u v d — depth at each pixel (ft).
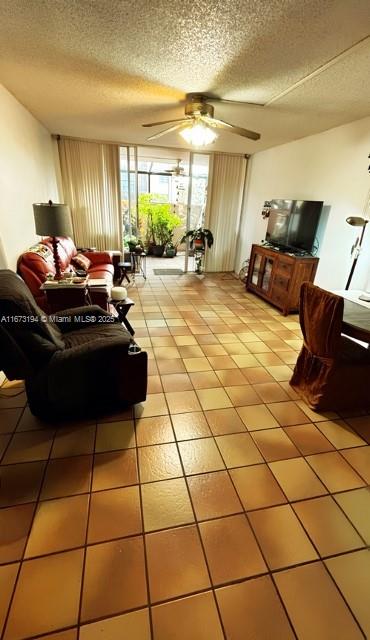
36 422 6.20
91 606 3.51
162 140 15.47
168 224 24.25
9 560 3.89
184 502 4.79
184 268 20.38
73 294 9.29
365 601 3.71
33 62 6.90
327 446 6.09
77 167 16.30
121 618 3.43
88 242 17.94
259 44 5.76
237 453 5.79
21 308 5.14
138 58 6.55
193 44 5.89
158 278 18.34
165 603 3.58
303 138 13.16
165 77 7.44
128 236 20.17
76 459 5.41
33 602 3.51
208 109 8.53
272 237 14.89
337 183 11.41
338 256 11.60
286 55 6.10
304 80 7.19
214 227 19.61
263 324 12.09
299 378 7.81
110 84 8.07
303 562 4.08
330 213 11.85
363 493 5.14
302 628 3.44
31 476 5.04
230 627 3.42
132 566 3.92
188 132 9.00
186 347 9.87
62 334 7.25
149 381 7.91
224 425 6.48
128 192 18.90
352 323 6.45
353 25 5.01
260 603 3.64
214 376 8.30
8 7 4.91
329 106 8.95
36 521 4.36
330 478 5.38
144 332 10.84
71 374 5.69
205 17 5.03
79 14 5.07
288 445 6.06
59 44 6.09
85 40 5.90
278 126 11.41
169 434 6.13
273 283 13.93
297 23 5.04
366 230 10.20
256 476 5.33
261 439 6.17
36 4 4.83
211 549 4.17
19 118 9.86
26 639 3.21
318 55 6.02
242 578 3.87
